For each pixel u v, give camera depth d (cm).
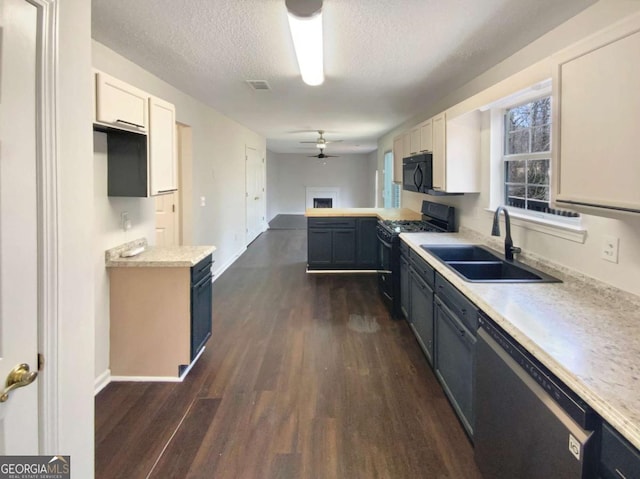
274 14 222
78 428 135
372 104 483
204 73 343
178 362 277
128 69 307
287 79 363
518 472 142
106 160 268
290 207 1475
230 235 651
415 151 454
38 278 115
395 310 404
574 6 201
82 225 135
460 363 216
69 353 129
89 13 137
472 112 328
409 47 270
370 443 211
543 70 198
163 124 288
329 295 484
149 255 288
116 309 276
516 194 298
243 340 348
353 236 590
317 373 288
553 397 123
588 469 105
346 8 212
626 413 95
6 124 102
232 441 212
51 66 117
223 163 595
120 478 185
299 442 212
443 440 212
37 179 113
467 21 226
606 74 135
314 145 1095
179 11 219
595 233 194
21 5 106
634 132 123
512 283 210
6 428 106
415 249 320
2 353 104
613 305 174
